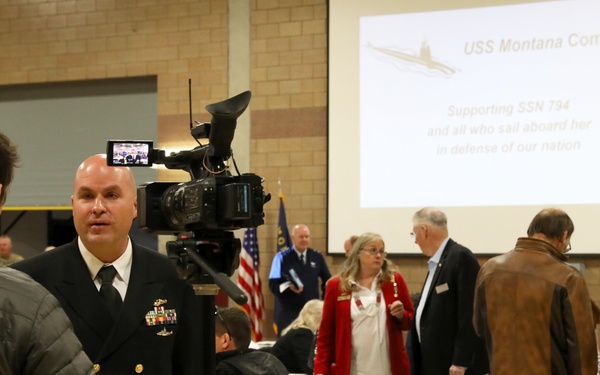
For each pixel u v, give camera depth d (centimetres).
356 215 821
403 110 816
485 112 794
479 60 798
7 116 958
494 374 355
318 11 849
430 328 436
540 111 779
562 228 362
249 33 870
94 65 920
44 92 946
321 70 845
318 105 844
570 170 768
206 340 181
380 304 430
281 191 847
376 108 822
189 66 888
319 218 836
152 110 907
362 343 424
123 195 219
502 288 359
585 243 759
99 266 224
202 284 180
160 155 199
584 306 344
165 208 192
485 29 796
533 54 782
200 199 175
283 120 853
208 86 880
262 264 845
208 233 183
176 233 200
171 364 224
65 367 136
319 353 433
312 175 841
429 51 811
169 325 223
